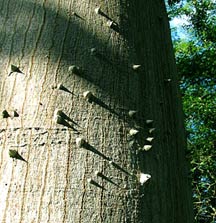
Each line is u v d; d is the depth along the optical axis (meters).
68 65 0.91
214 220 5.21
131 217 0.81
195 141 6.27
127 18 1.05
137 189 0.83
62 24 0.97
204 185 5.51
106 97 0.90
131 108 0.92
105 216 0.79
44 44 0.94
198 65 6.97
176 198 0.95
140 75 0.99
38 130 0.84
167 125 1.03
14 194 0.79
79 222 0.77
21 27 0.97
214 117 6.39
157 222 0.84
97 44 0.96
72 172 0.81
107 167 0.83
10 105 0.88
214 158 5.93
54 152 0.82
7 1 1.04
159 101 1.02
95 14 1.00
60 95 0.88
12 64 0.92
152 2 1.23
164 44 1.19
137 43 1.03
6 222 0.77
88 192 0.80
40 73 0.90
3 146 0.84
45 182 0.79
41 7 0.99
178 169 1.01
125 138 0.88
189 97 6.63
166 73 1.12
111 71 0.94
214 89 6.87
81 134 0.84
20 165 0.81
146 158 0.88
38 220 0.77
